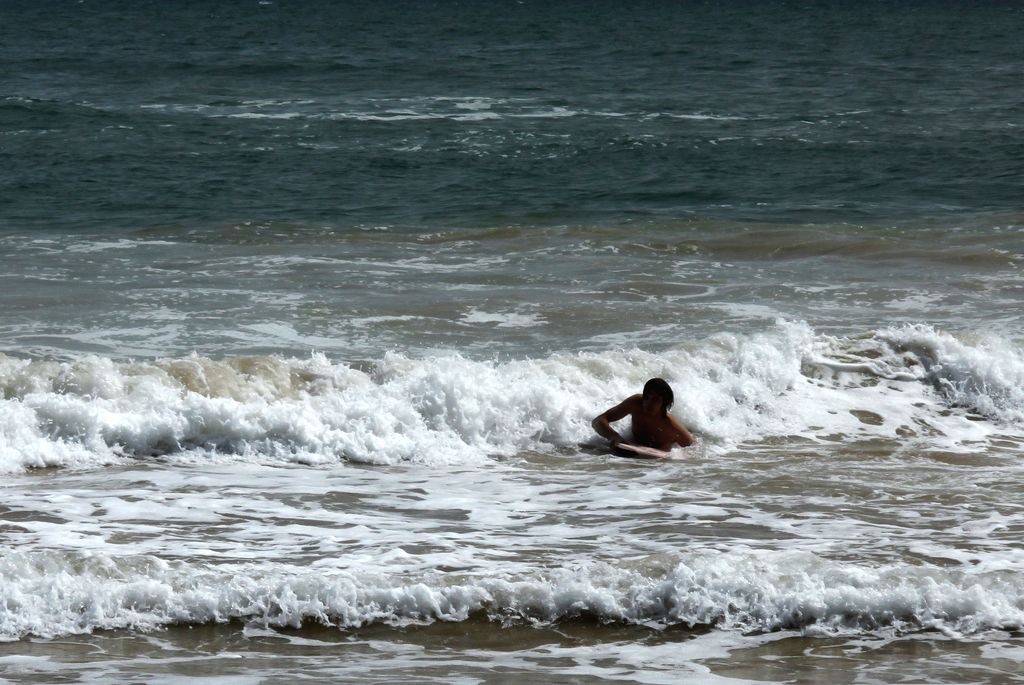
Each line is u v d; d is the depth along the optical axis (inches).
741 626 907.4
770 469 1333.7
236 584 925.8
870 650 869.2
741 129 4773.6
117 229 2576.3
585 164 3895.2
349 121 4845.0
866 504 1195.3
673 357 1598.2
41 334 1726.1
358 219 2817.4
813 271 2204.7
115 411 1384.1
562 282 2096.5
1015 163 3924.7
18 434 1326.3
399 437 1384.1
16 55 7844.5
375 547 1053.8
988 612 912.9
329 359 1652.3
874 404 1563.7
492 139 4399.6
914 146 4320.9
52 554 947.3
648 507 1185.4
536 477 1304.1
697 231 2551.7
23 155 3848.4
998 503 1200.8
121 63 7396.7
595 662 846.5
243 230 2541.8
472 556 1029.8
